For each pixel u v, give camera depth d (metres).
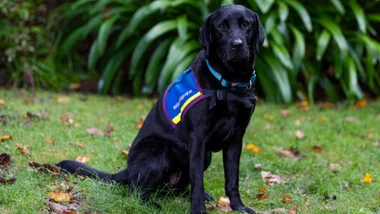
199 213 3.07
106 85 6.69
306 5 6.87
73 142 4.45
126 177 3.46
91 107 5.86
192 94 3.11
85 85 7.13
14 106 5.39
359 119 6.02
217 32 3.12
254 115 5.93
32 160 3.91
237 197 3.36
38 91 6.49
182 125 3.21
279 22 6.47
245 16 3.14
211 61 3.12
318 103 6.87
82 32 6.71
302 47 6.29
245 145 4.86
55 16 7.36
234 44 2.98
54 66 6.99
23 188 3.28
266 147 4.80
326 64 7.32
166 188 3.50
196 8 6.57
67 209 3.10
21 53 6.88
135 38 6.95
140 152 3.36
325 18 6.76
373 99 7.31
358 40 6.76
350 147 4.91
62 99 6.04
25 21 6.98
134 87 6.76
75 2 7.01
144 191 3.34
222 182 3.89
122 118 5.45
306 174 4.23
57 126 4.86
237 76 3.08
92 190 3.34
